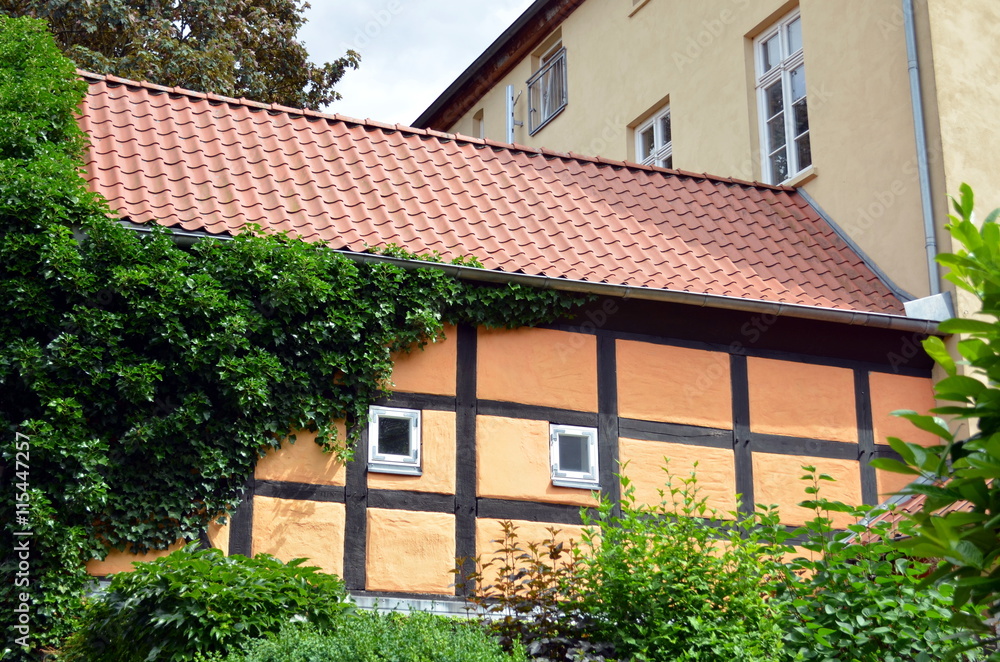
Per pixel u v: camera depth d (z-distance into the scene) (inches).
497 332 370.3
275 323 337.1
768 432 394.6
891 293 438.0
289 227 364.5
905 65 454.6
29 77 365.1
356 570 335.3
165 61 685.3
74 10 652.1
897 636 264.2
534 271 376.2
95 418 315.0
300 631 260.5
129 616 272.5
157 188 365.1
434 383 358.3
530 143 740.0
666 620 282.4
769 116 542.3
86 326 314.5
